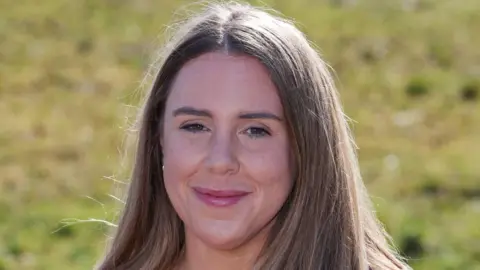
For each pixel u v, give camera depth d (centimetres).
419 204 1561
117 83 2308
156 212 596
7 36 2642
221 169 524
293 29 551
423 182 1652
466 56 2470
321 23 2706
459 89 2239
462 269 1334
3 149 1888
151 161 591
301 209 541
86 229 1489
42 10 2850
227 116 527
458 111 2100
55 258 1399
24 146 1909
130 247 602
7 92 2256
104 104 2172
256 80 530
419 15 2805
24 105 2172
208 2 630
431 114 2078
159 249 594
